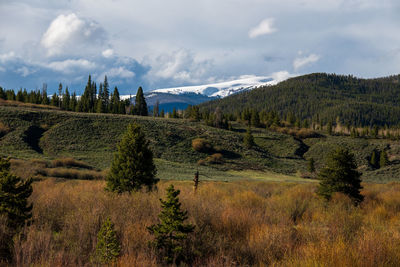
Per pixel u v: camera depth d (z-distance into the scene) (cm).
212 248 497
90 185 1244
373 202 1112
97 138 6775
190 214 631
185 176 4866
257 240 515
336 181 1143
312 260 379
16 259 389
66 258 407
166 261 445
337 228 564
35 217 585
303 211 859
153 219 609
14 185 544
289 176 6712
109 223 423
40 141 6150
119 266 387
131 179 1041
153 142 7300
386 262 380
